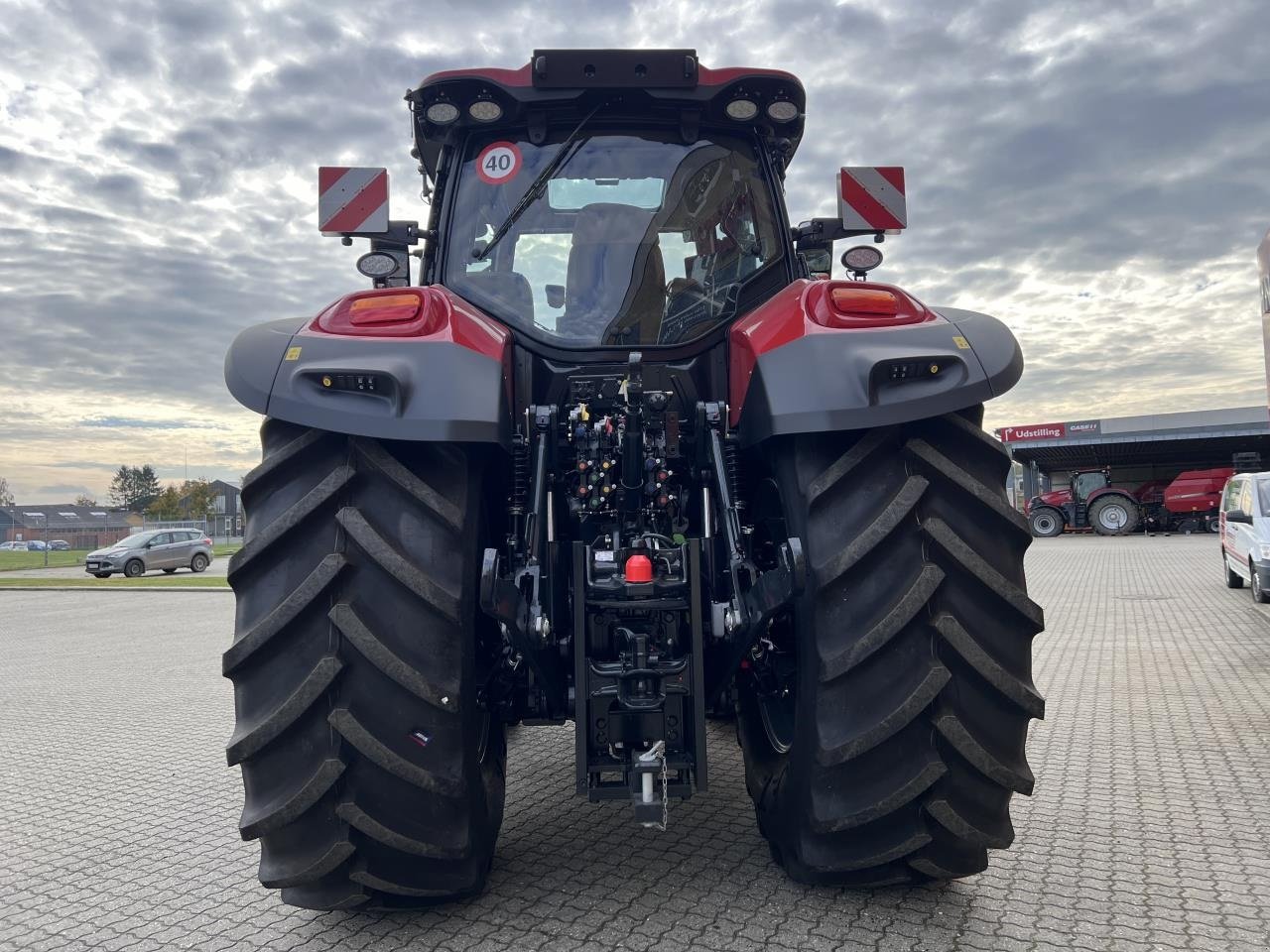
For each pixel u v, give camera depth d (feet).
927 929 7.73
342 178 9.95
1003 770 7.09
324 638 6.98
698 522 9.09
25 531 295.07
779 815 8.21
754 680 9.22
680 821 10.78
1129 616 31.96
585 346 9.67
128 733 18.17
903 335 7.61
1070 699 18.42
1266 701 17.97
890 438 7.43
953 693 7.09
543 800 11.85
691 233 10.07
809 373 7.41
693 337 9.78
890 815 7.23
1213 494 86.74
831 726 7.18
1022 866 9.26
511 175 10.12
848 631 7.16
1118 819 10.87
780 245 10.35
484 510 8.33
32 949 8.02
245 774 7.15
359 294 7.79
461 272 9.96
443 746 7.07
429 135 10.47
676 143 10.27
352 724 6.86
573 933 7.72
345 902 7.41
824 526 7.30
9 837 11.41
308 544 7.13
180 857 10.55
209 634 37.11
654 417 8.66
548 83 9.85
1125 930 7.75
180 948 7.94
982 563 7.17
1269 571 33.53
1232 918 8.00
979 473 7.59
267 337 7.70
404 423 6.95
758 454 8.63
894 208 10.34
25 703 21.77
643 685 7.41
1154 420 93.97
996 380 7.39
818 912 8.06
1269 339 24.89
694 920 7.93
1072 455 104.17
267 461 7.25
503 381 7.64
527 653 7.35
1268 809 11.24
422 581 6.96
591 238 9.98
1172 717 16.69
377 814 6.98
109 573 90.53
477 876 7.68
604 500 8.50
